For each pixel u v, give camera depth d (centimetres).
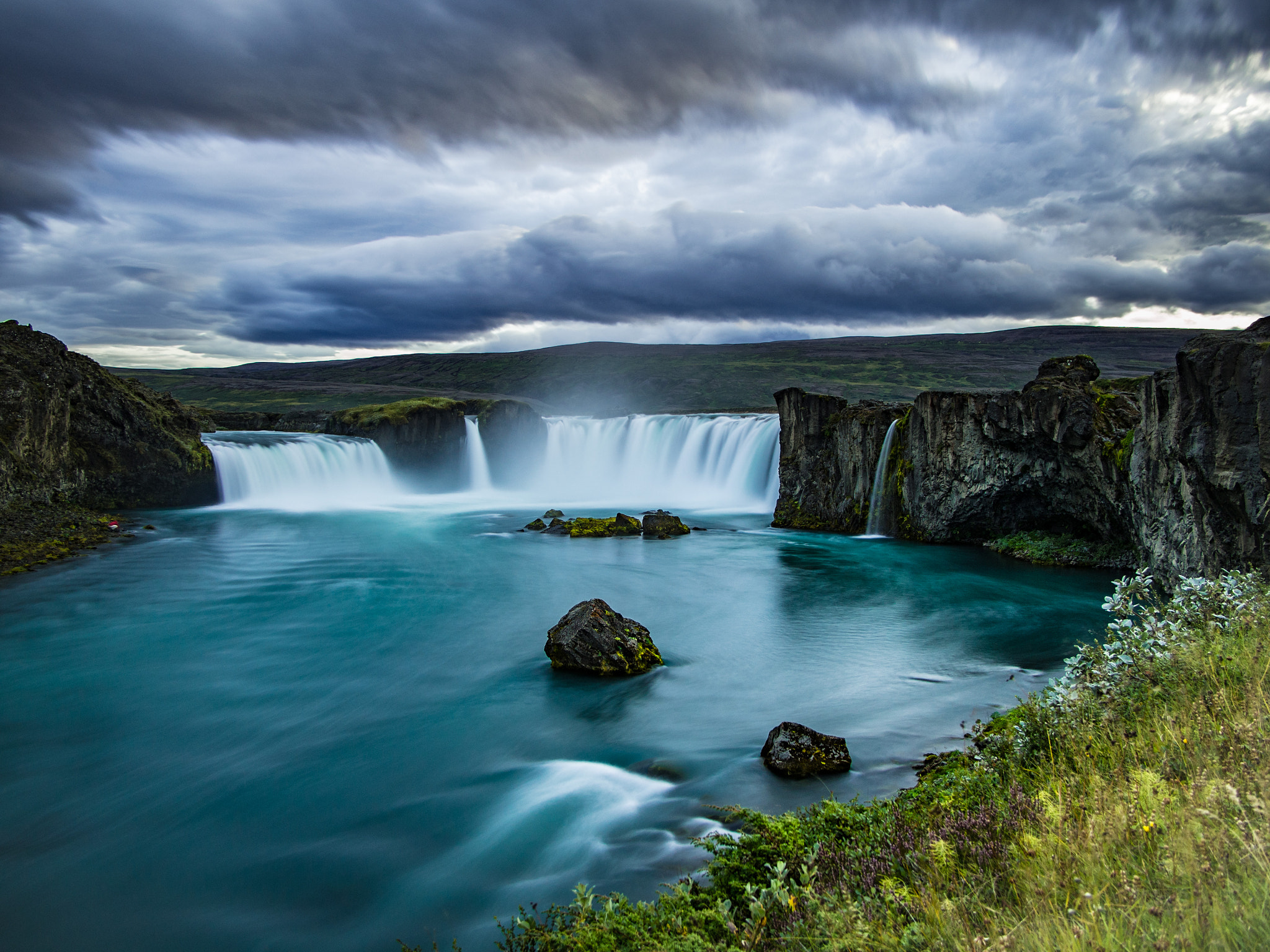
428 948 919
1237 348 1769
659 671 1972
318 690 1859
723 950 562
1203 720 648
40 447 3969
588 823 1198
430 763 1451
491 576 3209
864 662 2038
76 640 2275
